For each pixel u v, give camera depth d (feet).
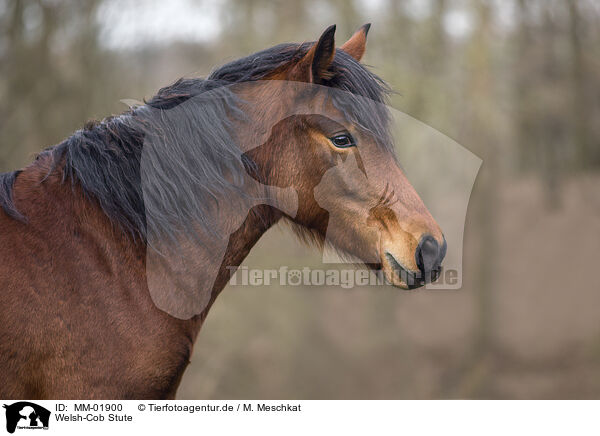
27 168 7.48
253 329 35.22
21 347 6.59
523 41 38.58
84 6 28.84
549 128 43.96
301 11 34.73
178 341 7.38
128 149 7.43
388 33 34.24
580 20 39.27
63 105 29.04
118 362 6.91
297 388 35.55
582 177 47.06
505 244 46.62
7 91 28.60
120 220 7.22
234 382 34.37
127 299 7.07
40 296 6.71
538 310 43.39
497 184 39.50
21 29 28.55
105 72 29.12
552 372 39.50
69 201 7.16
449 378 39.52
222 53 31.32
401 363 39.27
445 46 35.53
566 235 47.29
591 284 43.86
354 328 38.83
